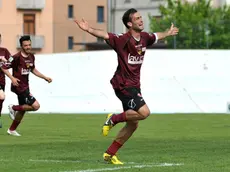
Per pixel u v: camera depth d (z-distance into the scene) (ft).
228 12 433.48
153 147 104.58
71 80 224.74
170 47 305.73
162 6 478.59
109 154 82.99
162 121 180.04
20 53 129.39
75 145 108.68
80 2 599.57
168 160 86.38
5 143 113.60
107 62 221.25
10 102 224.33
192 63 219.82
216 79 219.82
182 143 112.06
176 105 220.64
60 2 586.86
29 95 129.90
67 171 75.72
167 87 220.23
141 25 81.97
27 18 510.17
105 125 82.28
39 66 226.99
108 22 602.44
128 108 81.51
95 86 223.10
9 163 83.51
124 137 82.79
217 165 80.79
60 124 167.73
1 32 478.18
